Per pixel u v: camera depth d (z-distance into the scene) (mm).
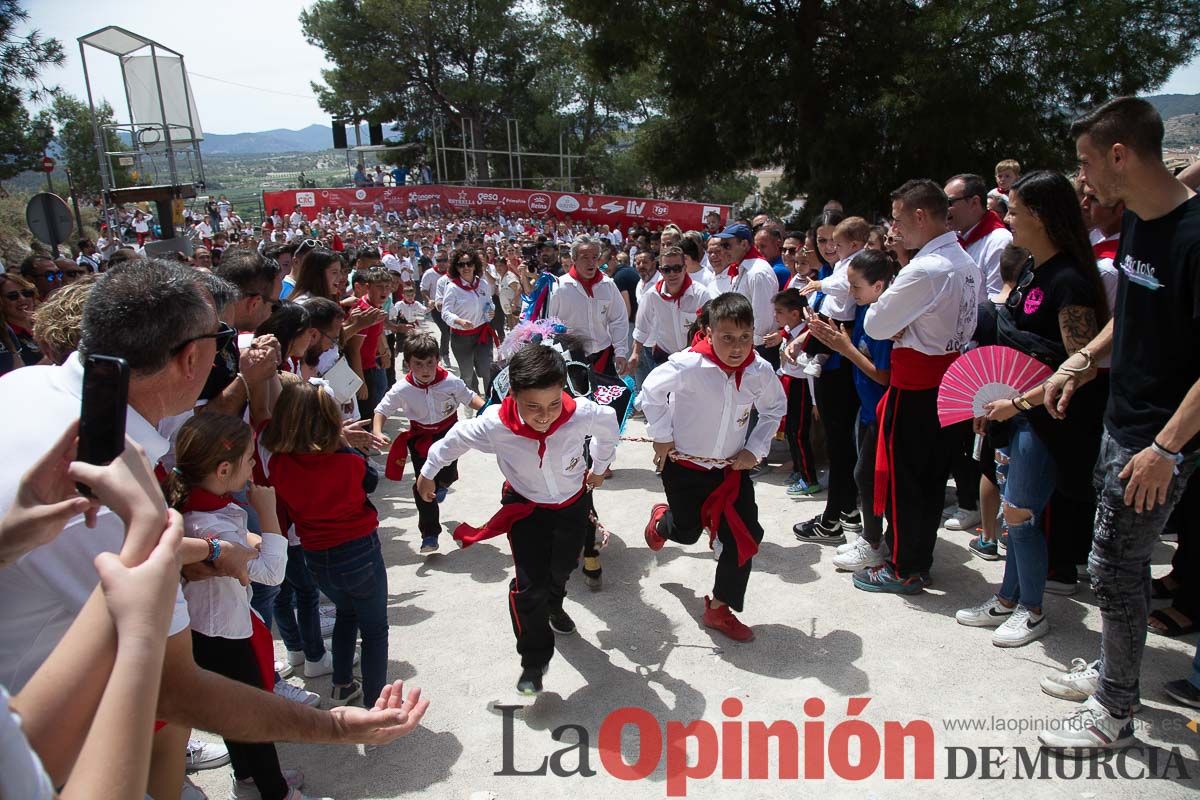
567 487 3613
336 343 5258
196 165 16359
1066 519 4023
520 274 11500
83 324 1874
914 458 4016
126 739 1095
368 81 40062
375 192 33688
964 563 4527
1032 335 3436
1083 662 3387
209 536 2529
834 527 4938
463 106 42719
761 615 4145
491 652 4004
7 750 917
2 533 1372
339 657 3604
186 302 1898
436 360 4969
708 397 3680
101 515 1672
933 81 18781
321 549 3271
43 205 11547
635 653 3910
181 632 1702
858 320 4637
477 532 3664
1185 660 3457
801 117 21203
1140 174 2574
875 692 3445
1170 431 2508
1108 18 18609
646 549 5098
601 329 6688
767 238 6930
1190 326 2549
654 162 24359
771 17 20797
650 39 20938
